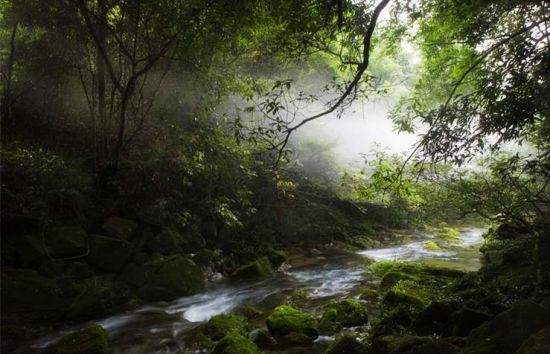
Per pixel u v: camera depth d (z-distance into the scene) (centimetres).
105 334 579
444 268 875
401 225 1736
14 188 774
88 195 895
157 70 1027
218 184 1105
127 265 830
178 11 739
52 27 905
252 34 886
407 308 625
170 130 1063
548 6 607
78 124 1048
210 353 539
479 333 411
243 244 1128
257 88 988
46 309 683
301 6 547
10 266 714
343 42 570
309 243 1341
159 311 749
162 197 955
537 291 535
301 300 794
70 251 774
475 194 744
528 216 736
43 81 1009
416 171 781
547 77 495
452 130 526
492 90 514
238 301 810
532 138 738
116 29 939
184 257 889
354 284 908
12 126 930
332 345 509
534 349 308
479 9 705
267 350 551
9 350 577
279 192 1257
